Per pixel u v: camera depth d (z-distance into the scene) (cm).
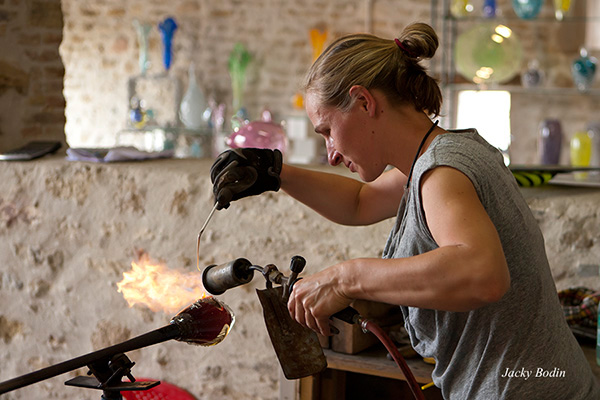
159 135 686
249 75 671
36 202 260
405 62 128
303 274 227
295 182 165
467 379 129
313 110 132
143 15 680
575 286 198
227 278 132
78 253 256
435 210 113
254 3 663
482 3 598
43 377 118
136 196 246
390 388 230
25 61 315
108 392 123
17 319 267
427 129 129
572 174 486
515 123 604
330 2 648
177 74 683
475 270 104
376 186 167
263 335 235
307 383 191
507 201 120
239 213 234
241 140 279
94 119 700
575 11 574
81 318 258
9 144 311
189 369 246
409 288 109
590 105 588
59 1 327
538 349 124
